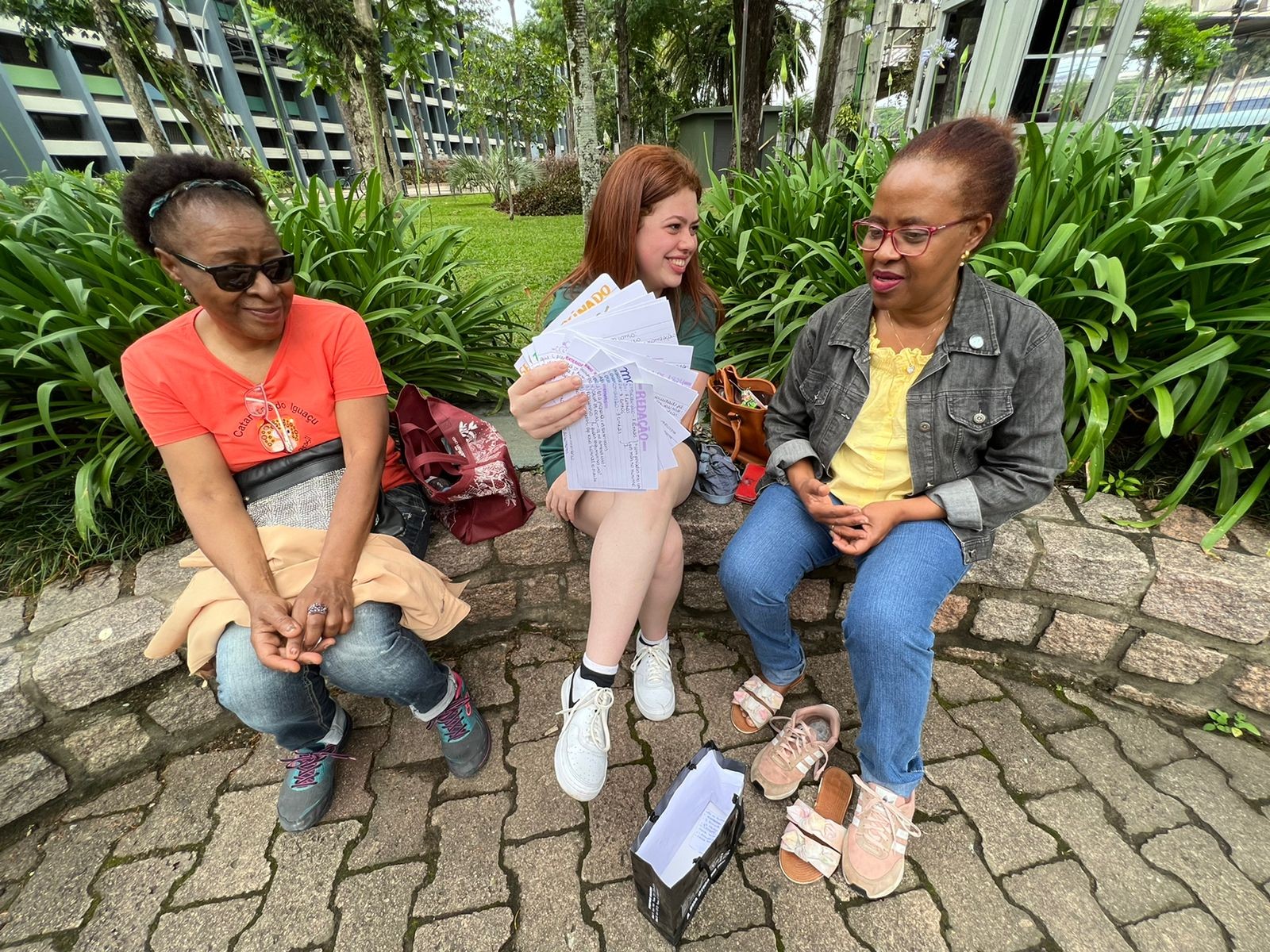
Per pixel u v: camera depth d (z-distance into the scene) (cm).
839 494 144
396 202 283
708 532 181
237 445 134
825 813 138
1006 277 183
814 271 226
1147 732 160
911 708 119
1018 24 470
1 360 174
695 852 113
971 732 161
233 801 155
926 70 541
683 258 142
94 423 195
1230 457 157
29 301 180
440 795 152
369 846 142
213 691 167
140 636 152
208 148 478
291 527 135
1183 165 196
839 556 155
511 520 178
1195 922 120
